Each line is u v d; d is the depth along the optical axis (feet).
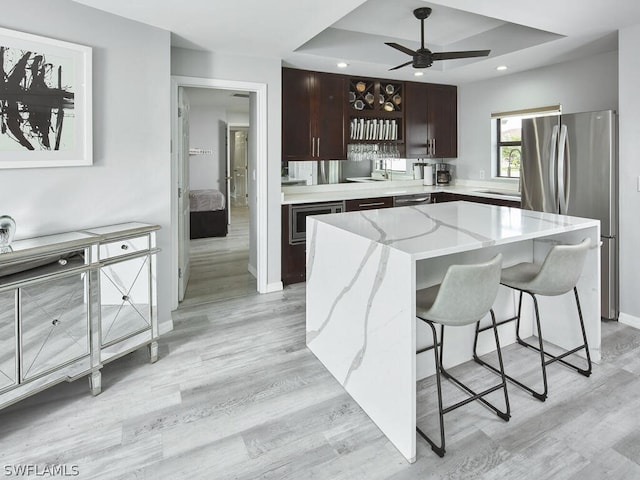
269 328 11.01
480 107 18.01
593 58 13.64
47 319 7.04
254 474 5.85
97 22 8.69
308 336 9.71
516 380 8.21
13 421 7.02
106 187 9.11
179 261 12.92
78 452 6.29
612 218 10.89
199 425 6.93
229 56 12.57
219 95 22.21
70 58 8.17
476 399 7.02
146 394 7.87
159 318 10.56
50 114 7.95
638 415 7.07
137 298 8.65
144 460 6.11
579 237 8.86
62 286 7.23
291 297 13.53
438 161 20.45
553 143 11.90
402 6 11.65
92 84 8.64
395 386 6.35
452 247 6.36
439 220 8.72
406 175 19.77
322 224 8.63
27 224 7.84
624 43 10.55
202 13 9.09
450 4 9.16
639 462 5.99
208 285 14.87
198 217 23.49
